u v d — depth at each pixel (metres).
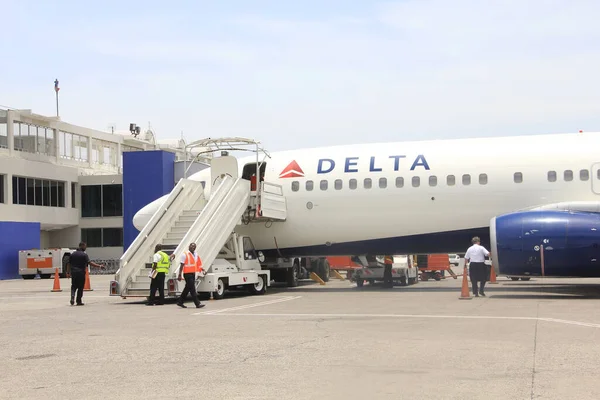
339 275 40.50
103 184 61.62
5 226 50.47
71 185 61.84
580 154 23.50
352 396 8.16
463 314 16.58
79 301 22.38
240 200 24.78
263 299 22.81
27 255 50.25
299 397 8.14
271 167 26.95
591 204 22.08
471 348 11.31
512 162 23.98
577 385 8.46
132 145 75.50
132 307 20.94
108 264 60.00
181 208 25.42
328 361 10.40
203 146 27.30
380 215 25.14
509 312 16.86
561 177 23.38
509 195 23.73
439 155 24.94
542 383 8.59
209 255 22.89
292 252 27.20
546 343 11.67
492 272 31.80
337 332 13.64
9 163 54.12
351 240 25.91
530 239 21.17
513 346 11.43
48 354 11.68
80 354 11.59
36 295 28.92
